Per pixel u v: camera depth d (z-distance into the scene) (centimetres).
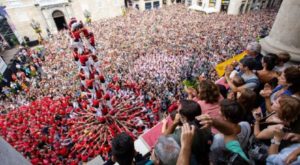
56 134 1076
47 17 3422
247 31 2581
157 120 1213
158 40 2589
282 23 447
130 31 3072
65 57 2291
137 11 4591
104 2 3969
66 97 1413
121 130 978
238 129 238
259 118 301
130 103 1198
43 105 1334
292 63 427
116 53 2277
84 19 3856
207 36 2533
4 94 1756
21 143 1023
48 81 1800
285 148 222
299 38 418
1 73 1938
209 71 1572
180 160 175
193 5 4488
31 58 2428
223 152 192
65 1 3484
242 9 3778
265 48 496
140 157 297
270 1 4166
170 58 2031
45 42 3044
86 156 909
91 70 816
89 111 1107
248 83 361
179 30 2920
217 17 3588
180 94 1373
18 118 1221
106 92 907
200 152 207
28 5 3164
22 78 1903
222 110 239
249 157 241
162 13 4200
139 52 2275
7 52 2698
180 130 228
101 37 2867
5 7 2944
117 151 245
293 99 224
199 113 240
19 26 3180
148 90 1519
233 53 1941
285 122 223
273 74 376
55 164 932
